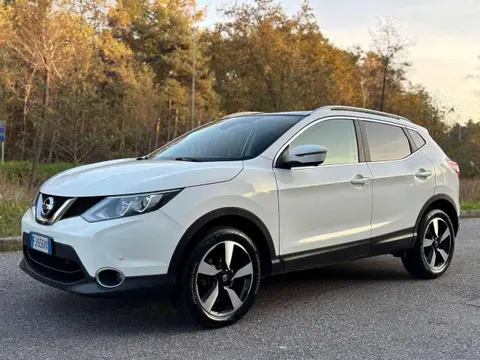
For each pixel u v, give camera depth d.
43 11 20.22
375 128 5.47
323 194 4.68
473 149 26.61
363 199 5.02
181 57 47.75
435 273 5.89
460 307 4.88
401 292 5.36
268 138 4.64
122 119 31.25
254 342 3.89
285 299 5.03
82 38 22.56
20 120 32.41
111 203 3.69
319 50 25.67
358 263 6.70
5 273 5.71
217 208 3.97
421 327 4.31
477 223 11.67
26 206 9.34
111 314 4.43
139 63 43.72
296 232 4.49
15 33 22.42
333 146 4.98
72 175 4.24
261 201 4.22
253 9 24.70
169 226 3.75
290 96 23.88
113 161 4.92
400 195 5.41
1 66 28.50
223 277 4.08
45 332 4.01
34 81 27.66
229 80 28.42
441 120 30.44
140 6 50.31
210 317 4.04
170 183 3.82
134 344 3.79
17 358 3.52
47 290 5.10
